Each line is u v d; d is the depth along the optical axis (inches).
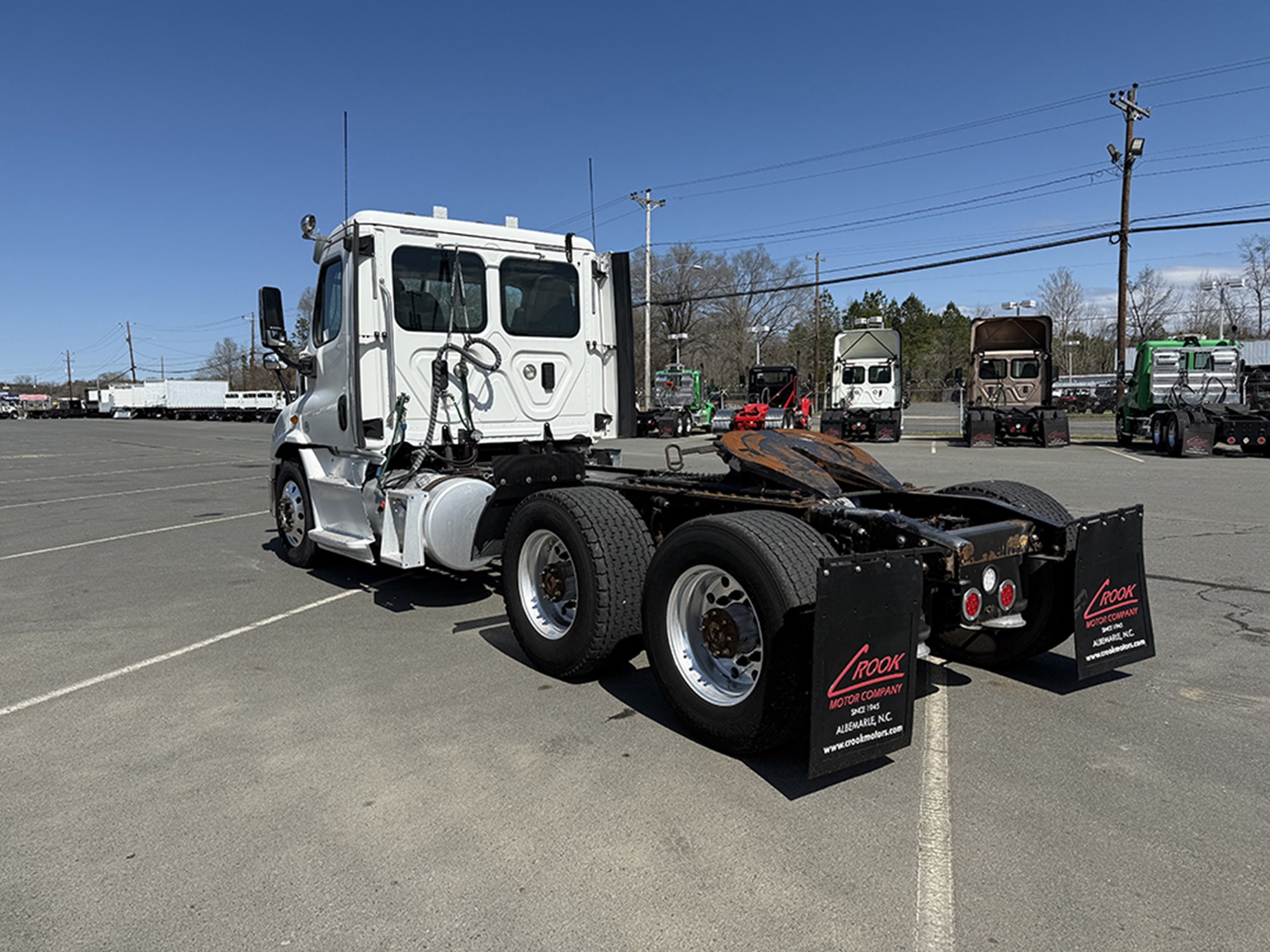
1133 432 913.5
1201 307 2677.2
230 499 568.1
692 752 152.3
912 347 4138.8
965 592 154.1
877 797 134.1
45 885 113.0
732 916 103.9
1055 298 3105.3
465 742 157.9
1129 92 1099.9
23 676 200.4
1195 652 203.0
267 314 286.4
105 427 2197.3
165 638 231.1
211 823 129.0
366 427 249.1
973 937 99.1
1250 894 106.8
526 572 199.6
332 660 209.2
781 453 190.5
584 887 110.6
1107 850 117.6
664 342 3014.3
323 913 106.0
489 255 265.4
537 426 277.4
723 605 151.8
